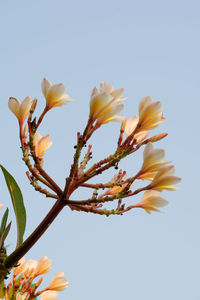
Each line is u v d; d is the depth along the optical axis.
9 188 1.72
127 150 1.60
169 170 1.59
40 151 1.70
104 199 1.60
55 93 1.63
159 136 1.64
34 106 1.62
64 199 1.62
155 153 1.60
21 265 1.75
